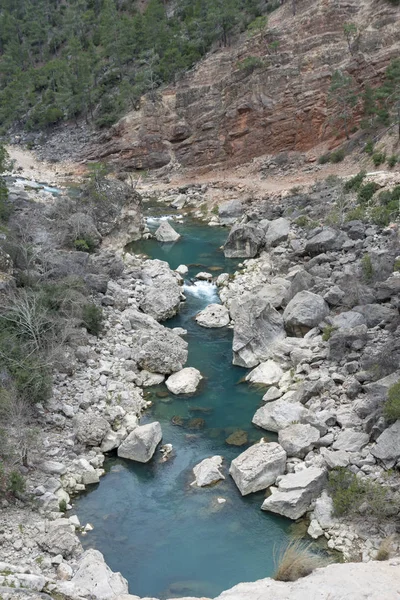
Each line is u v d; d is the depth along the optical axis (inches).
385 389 879.7
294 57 2992.1
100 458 855.1
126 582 620.4
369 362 973.2
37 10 6171.3
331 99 2778.1
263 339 1171.3
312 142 2859.3
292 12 3292.3
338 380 970.7
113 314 1317.7
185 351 1161.4
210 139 3179.1
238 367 1149.1
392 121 2532.0
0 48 6072.8
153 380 1090.7
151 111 3454.7
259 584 510.0
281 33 3088.1
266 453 810.8
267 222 1905.8
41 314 1074.7
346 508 698.2
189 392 1056.8
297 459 823.1
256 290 1412.4
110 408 954.1
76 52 4795.8
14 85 4982.8
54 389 989.2
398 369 923.4
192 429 941.2
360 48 2854.3
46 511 729.6
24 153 4050.2
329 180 2311.8
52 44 5654.5
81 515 748.6
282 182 2659.9
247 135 3029.0
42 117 4298.7
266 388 1061.8
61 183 3221.0
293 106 2903.5
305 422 880.9
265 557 671.1
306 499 737.0
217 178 2982.3
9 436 810.8
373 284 1274.6
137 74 3937.0
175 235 2048.5
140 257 1833.2
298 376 1042.1
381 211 1702.8
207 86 3326.8
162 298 1381.6
